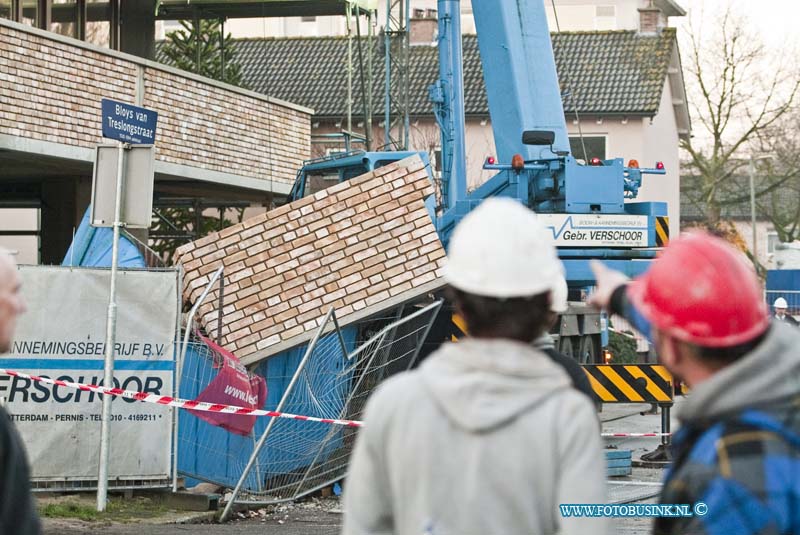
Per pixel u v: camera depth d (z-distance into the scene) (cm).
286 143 2697
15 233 2862
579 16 6769
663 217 1936
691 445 295
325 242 1502
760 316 299
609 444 1939
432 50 5194
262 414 1203
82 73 2072
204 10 3344
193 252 1484
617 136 4850
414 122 4838
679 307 301
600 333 2162
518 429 326
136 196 1235
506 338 339
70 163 2138
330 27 6762
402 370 1552
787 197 6619
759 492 274
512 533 324
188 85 2359
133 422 1267
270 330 1450
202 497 1275
